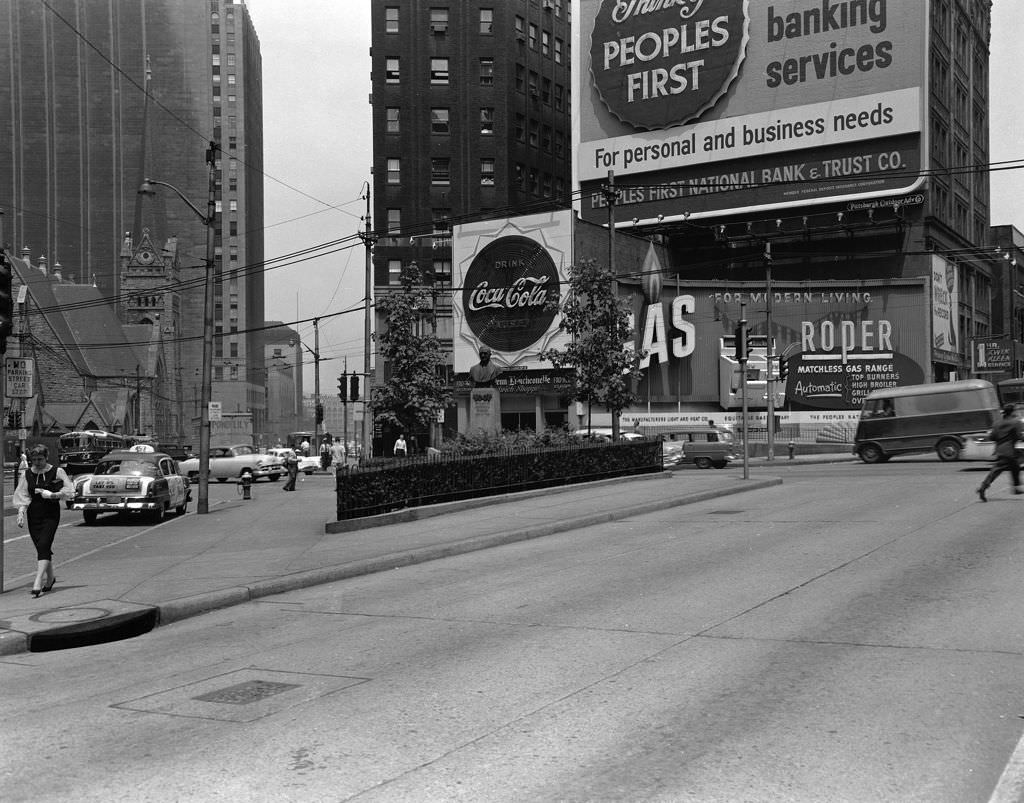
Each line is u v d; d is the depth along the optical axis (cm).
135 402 9725
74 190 12862
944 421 3728
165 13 13112
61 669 873
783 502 2122
